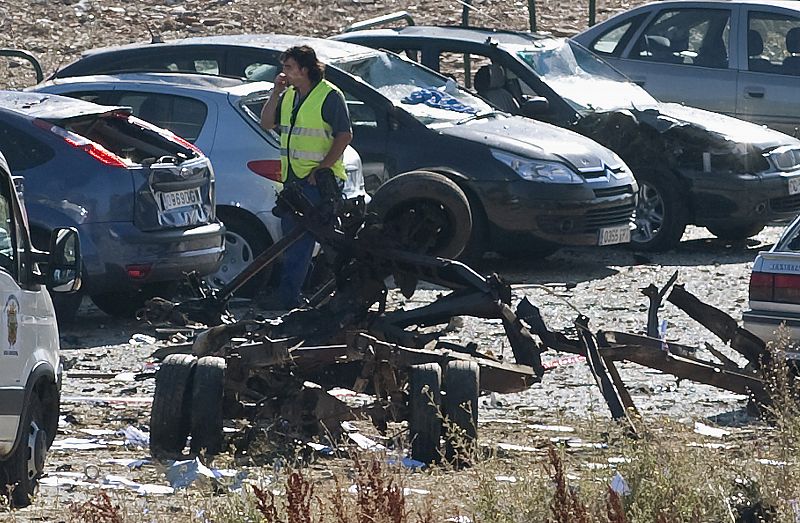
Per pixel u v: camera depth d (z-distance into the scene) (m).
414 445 30.66
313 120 48.31
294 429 31.75
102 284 46.84
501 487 25.02
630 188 60.47
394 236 35.38
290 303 49.78
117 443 33.03
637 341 34.56
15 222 28.09
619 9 116.44
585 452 30.91
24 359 27.31
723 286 57.00
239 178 52.50
